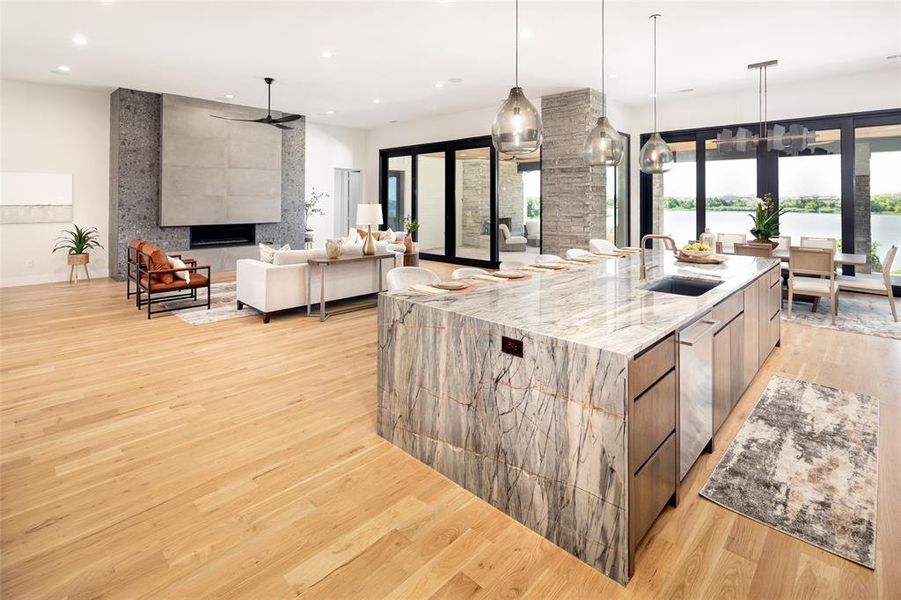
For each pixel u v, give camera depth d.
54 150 7.39
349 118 9.92
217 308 5.98
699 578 1.66
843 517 1.96
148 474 2.29
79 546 1.79
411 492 2.17
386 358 2.60
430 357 2.32
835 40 5.16
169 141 7.82
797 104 6.84
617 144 3.81
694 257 3.95
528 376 1.90
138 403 3.10
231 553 1.77
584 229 7.31
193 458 2.44
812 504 2.06
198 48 5.52
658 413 1.86
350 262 5.60
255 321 5.36
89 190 7.75
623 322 2.01
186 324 5.18
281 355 4.14
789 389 3.34
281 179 9.46
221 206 8.49
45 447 2.53
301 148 9.85
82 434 2.68
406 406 2.49
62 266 7.61
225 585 1.62
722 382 2.66
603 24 4.70
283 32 5.01
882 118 6.29
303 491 2.17
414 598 1.58
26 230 7.27
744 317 3.06
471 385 2.13
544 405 1.85
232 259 8.85
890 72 6.16
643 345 1.70
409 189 10.70
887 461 2.39
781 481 2.23
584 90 7.17
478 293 2.65
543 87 7.08
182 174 8.00
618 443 1.63
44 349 4.24
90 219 7.79
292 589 1.61
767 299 3.72
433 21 4.69
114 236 7.77
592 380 1.69
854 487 2.18
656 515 1.88
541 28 4.83
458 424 2.21
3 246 7.11
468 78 6.68
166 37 5.17
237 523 1.94
